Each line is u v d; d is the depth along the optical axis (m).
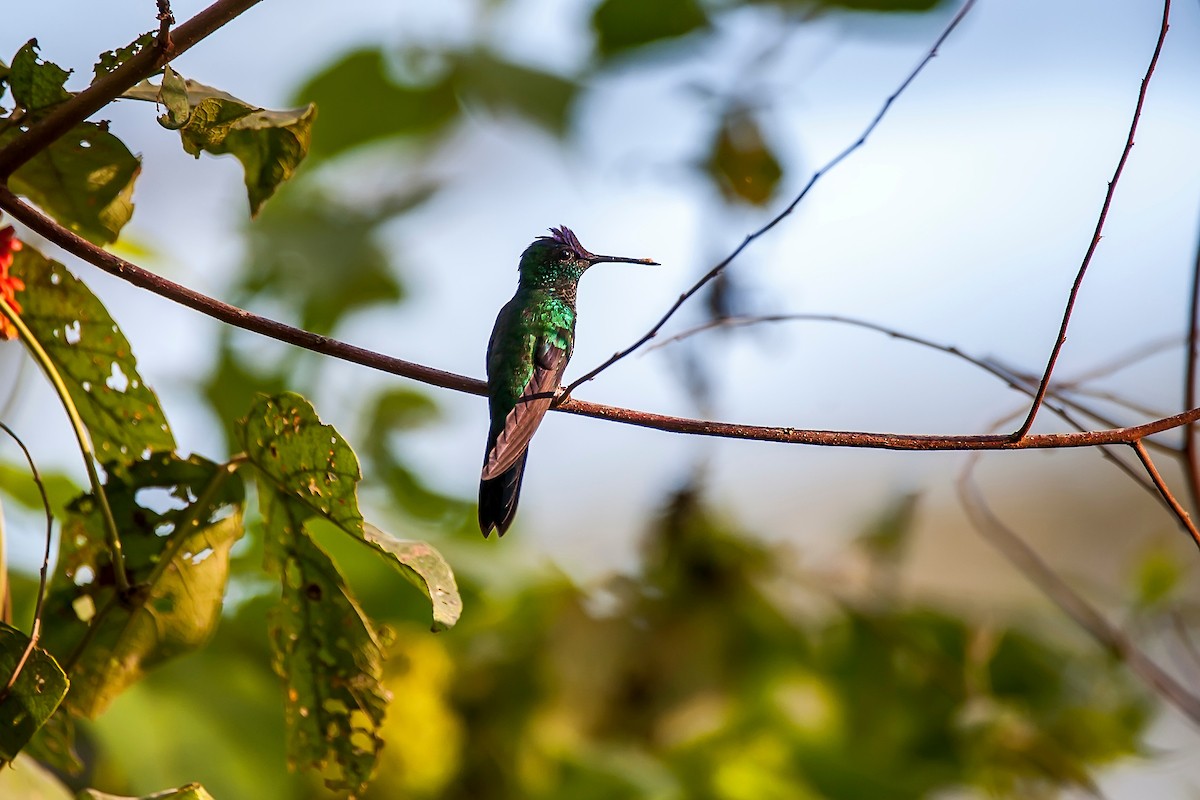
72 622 6.48
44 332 6.52
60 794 6.14
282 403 5.95
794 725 10.32
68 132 6.25
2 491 8.57
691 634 10.11
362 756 6.61
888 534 11.09
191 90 6.25
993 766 10.27
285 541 6.50
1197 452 8.49
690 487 10.43
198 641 6.60
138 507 6.48
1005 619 10.91
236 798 7.79
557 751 9.12
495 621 9.35
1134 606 11.14
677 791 9.25
